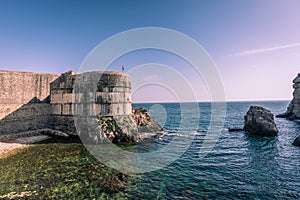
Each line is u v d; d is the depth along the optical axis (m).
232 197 12.30
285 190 13.38
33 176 14.30
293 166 18.41
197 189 13.29
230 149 24.69
